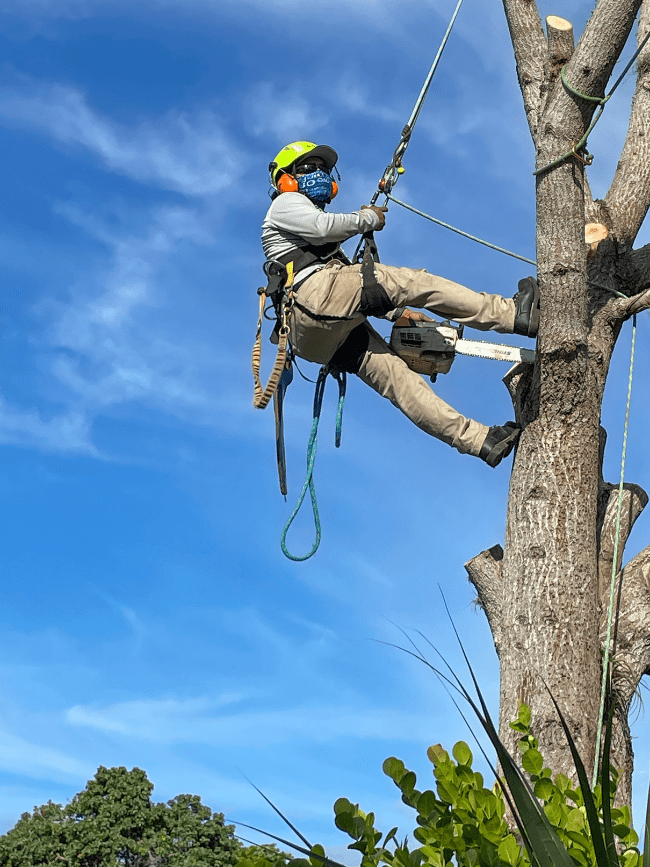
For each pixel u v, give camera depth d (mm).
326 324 4637
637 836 2986
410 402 4707
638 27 5961
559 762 4289
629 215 5504
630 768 4648
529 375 4859
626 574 5035
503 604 4715
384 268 4645
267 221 4844
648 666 4859
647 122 5766
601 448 5324
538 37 5184
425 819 3141
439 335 4754
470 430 4668
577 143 4539
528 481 4672
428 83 4812
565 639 4441
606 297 5168
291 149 4938
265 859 3125
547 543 4551
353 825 3143
